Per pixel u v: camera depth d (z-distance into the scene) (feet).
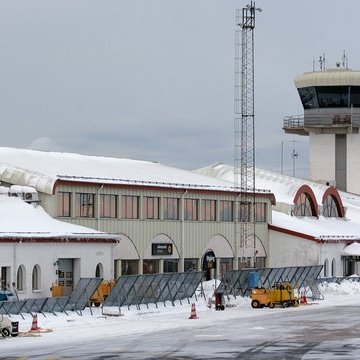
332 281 308.40
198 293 263.29
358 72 431.02
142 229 272.10
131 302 224.53
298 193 353.31
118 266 263.90
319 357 147.64
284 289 243.19
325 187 374.02
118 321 200.85
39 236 227.40
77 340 168.14
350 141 440.04
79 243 238.89
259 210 322.96
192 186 290.15
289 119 447.42
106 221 260.83
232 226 307.58
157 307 229.04
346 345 162.91
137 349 155.84
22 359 142.82
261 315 219.61
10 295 207.92
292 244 324.19
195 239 291.38
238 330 186.19
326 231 341.21
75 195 254.27
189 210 290.15
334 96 434.71
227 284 257.34
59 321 195.52
